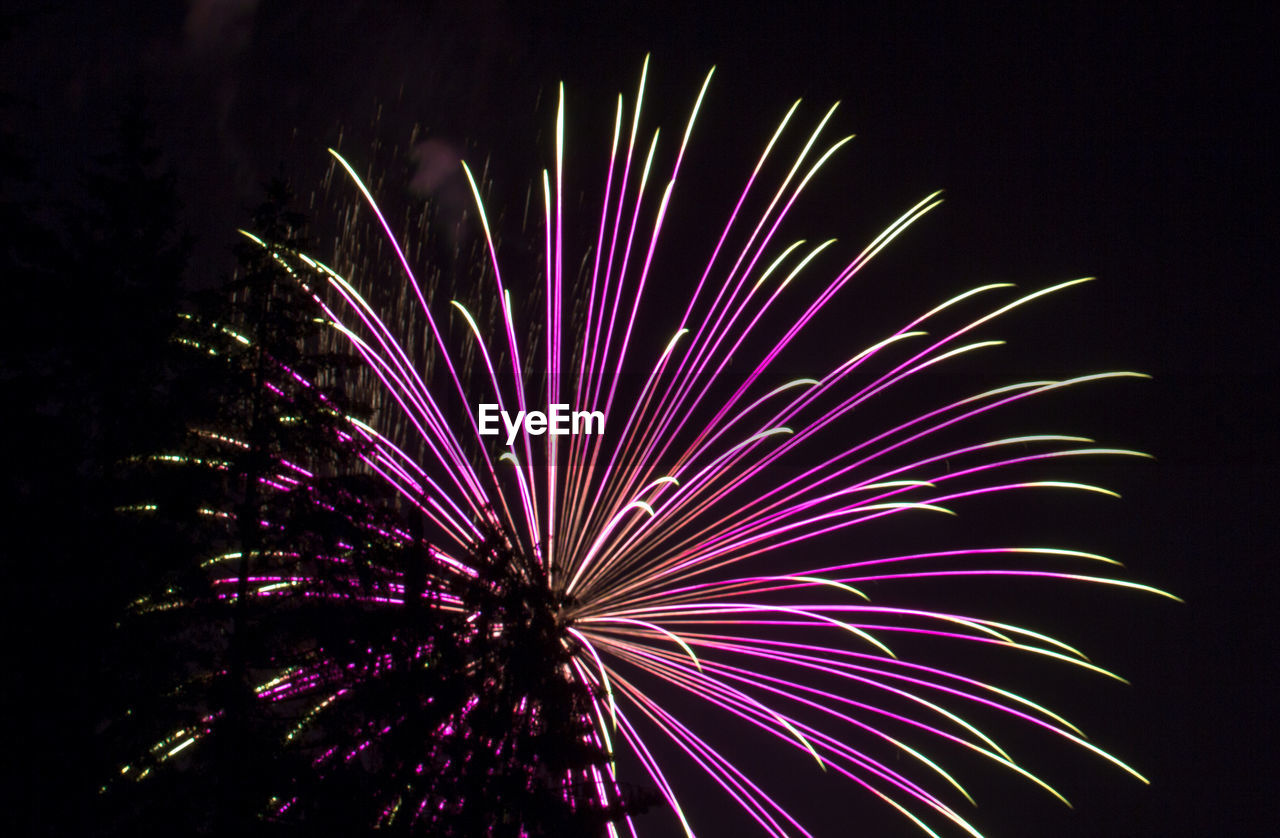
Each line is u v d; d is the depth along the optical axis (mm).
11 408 9750
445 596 10414
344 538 10812
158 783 10156
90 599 9859
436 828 9258
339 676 10398
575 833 9195
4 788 9039
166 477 10945
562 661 9922
